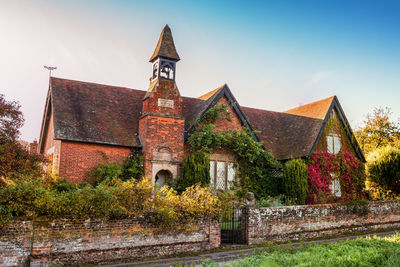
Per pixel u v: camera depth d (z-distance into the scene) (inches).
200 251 533.6
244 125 892.0
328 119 971.9
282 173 887.7
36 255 408.5
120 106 887.1
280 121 1122.0
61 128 735.7
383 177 982.4
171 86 812.0
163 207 505.7
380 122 1504.7
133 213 480.7
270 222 617.3
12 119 568.7
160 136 774.5
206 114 850.8
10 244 397.1
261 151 867.4
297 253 489.7
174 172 776.3
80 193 453.1
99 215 453.7
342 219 730.8
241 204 747.4
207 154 810.8
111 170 735.1
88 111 820.6
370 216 781.9
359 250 491.8
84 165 738.8
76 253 436.5
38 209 413.7
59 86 848.3
